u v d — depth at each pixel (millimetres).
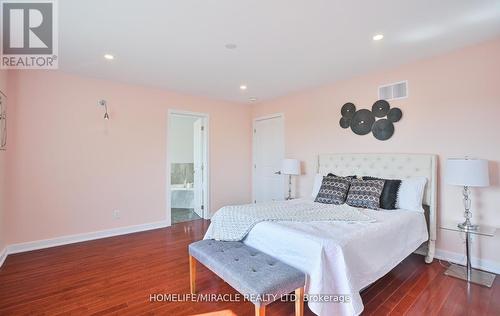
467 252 2400
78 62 3000
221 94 4539
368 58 2928
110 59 2924
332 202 3178
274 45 2590
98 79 3635
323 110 4035
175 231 4004
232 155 5172
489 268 2531
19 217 3053
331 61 3016
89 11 1974
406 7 1943
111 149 3738
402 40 2488
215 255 2000
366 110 3469
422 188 2838
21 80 3078
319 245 1776
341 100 3789
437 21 2145
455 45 2605
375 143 3391
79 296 2104
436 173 2840
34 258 2877
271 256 2076
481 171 2277
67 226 3385
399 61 3016
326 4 1903
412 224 2533
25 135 3094
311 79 3684
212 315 1867
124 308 1942
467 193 2500
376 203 2871
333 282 1742
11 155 3000
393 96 3217
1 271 2547
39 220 3189
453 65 2746
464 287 2242
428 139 2932
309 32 2326
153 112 4141
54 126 3293
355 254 1819
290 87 4082
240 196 5293
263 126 5172
